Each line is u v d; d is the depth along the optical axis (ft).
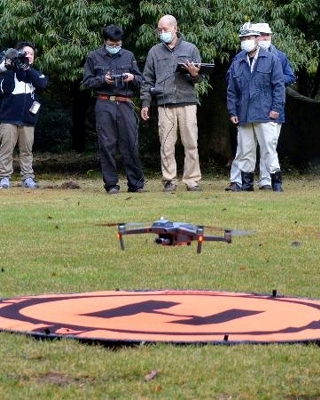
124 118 59.67
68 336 21.18
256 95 61.41
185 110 60.70
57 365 19.25
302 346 20.74
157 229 21.21
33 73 64.23
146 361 19.42
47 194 58.85
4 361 19.60
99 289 28.32
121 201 52.90
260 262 33.50
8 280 29.71
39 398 17.37
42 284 29.09
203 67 59.88
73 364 19.27
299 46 80.59
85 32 75.31
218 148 89.45
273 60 61.21
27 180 65.51
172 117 60.70
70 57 75.92
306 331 21.93
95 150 123.95
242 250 36.06
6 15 76.28
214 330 21.98
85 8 75.31
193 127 61.16
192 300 25.73
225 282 29.60
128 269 32.01
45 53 75.82
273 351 20.27
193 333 21.63
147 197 55.67
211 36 75.51
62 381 18.39
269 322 22.90
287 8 79.00
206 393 17.70
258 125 61.87
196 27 75.36
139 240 38.34
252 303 25.34
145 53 78.02
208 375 18.71
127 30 77.71
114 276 30.60
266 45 61.57
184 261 33.55
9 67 63.72
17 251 35.70
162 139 61.11
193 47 60.44
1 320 22.99
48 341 21.01
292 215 46.26
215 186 67.97
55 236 39.37
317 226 42.65
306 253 35.65
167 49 60.18
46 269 31.86
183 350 20.26
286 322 22.93
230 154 90.02
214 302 25.41
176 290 27.66
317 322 22.95
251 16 77.05
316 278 30.58
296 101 91.81
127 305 24.89
